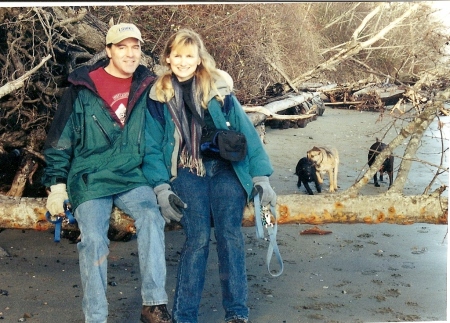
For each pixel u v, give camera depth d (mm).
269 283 4832
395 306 4480
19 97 5863
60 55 6055
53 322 4133
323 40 8359
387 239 5797
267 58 7527
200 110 3498
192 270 3422
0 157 5977
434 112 4574
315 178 7039
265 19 7535
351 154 8625
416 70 6320
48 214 3484
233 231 3439
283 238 5781
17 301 4422
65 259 5227
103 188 3396
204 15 6934
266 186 3531
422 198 4141
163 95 3492
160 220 3365
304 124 9914
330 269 5125
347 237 5848
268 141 9117
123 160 3457
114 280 4793
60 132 3465
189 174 3482
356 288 4777
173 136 3484
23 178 5688
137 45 3510
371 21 7902
